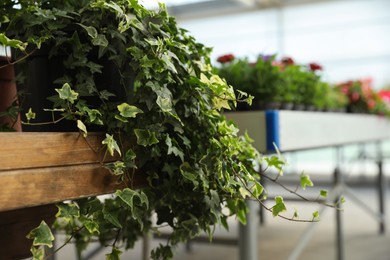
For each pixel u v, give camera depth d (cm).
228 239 191
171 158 91
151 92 86
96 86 91
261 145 144
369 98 308
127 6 87
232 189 89
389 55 740
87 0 88
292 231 370
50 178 68
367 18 738
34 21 84
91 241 123
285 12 730
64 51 90
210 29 780
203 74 90
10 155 62
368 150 625
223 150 91
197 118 92
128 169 84
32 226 92
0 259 87
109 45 87
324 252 304
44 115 93
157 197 94
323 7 709
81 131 77
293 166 638
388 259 288
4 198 61
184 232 100
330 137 202
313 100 214
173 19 96
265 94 175
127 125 84
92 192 76
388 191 578
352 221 411
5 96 105
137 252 289
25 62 93
